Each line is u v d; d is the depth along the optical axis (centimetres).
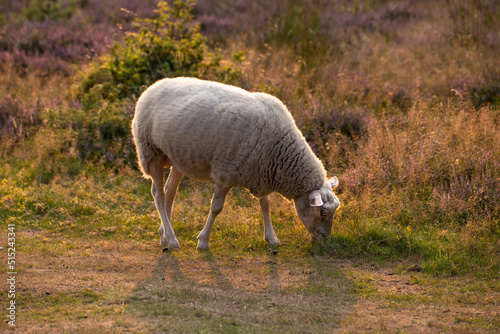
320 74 1309
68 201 873
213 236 756
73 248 717
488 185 789
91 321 495
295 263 671
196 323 491
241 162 635
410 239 706
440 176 845
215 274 632
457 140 911
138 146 720
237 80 1216
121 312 516
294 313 523
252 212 829
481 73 1236
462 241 679
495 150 859
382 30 1844
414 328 493
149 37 1240
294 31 1555
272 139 634
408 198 803
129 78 1219
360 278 622
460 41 1527
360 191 841
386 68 1416
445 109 1030
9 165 1002
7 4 2212
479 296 569
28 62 1577
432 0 2177
